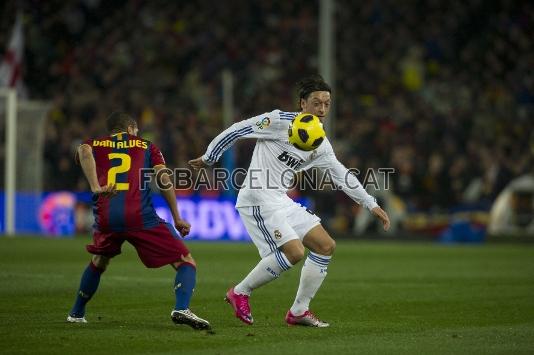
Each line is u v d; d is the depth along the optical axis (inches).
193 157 2449.6
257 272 784.9
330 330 770.8
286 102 2792.8
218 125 2687.0
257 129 784.3
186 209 2229.3
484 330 776.3
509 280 1256.2
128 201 751.1
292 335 737.0
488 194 2397.9
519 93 3016.7
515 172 2399.1
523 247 2064.5
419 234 2385.6
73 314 789.9
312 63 2974.9
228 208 2304.4
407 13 3186.5
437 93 2960.1
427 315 882.1
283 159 791.7
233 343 689.6
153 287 1090.7
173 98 2837.1
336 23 3117.6
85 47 3053.6
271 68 2933.1
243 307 791.1
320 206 2417.6
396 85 2960.1
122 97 2792.8
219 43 3014.3
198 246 1972.2
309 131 770.2
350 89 2925.7
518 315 883.4
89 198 2329.0
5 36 2957.7
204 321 745.0
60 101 2787.9
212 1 3154.5
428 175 2421.3
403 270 1413.6
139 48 3029.0
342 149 2549.2
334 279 1255.5
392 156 2463.1
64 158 2463.1
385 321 836.0
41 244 1849.2
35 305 910.4
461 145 2664.9
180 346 673.0
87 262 1435.8
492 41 3181.6
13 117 2220.7
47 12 3075.8
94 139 771.4
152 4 3179.1
